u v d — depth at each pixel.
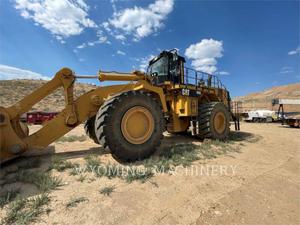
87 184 2.81
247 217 2.18
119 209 2.21
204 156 4.50
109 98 4.02
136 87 4.68
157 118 4.31
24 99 3.70
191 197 2.55
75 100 4.16
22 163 3.69
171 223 2.01
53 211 2.13
